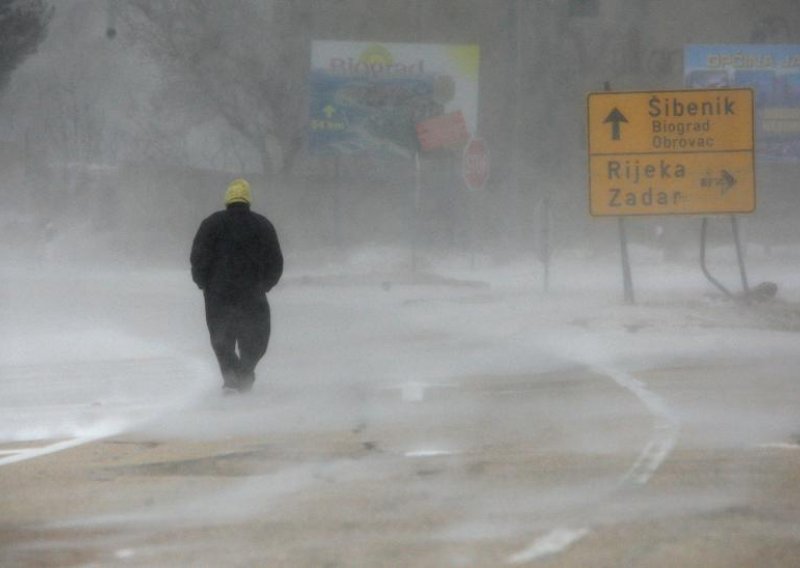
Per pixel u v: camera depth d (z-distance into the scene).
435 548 21.61
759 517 23.84
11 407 42.81
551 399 42.09
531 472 28.77
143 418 39.47
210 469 29.95
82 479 28.86
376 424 37.09
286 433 35.59
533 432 35.06
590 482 27.47
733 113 76.31
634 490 26.48
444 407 40.59
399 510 24.78
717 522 23.42
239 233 44.44
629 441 33.22
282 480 28.33
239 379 44.84
